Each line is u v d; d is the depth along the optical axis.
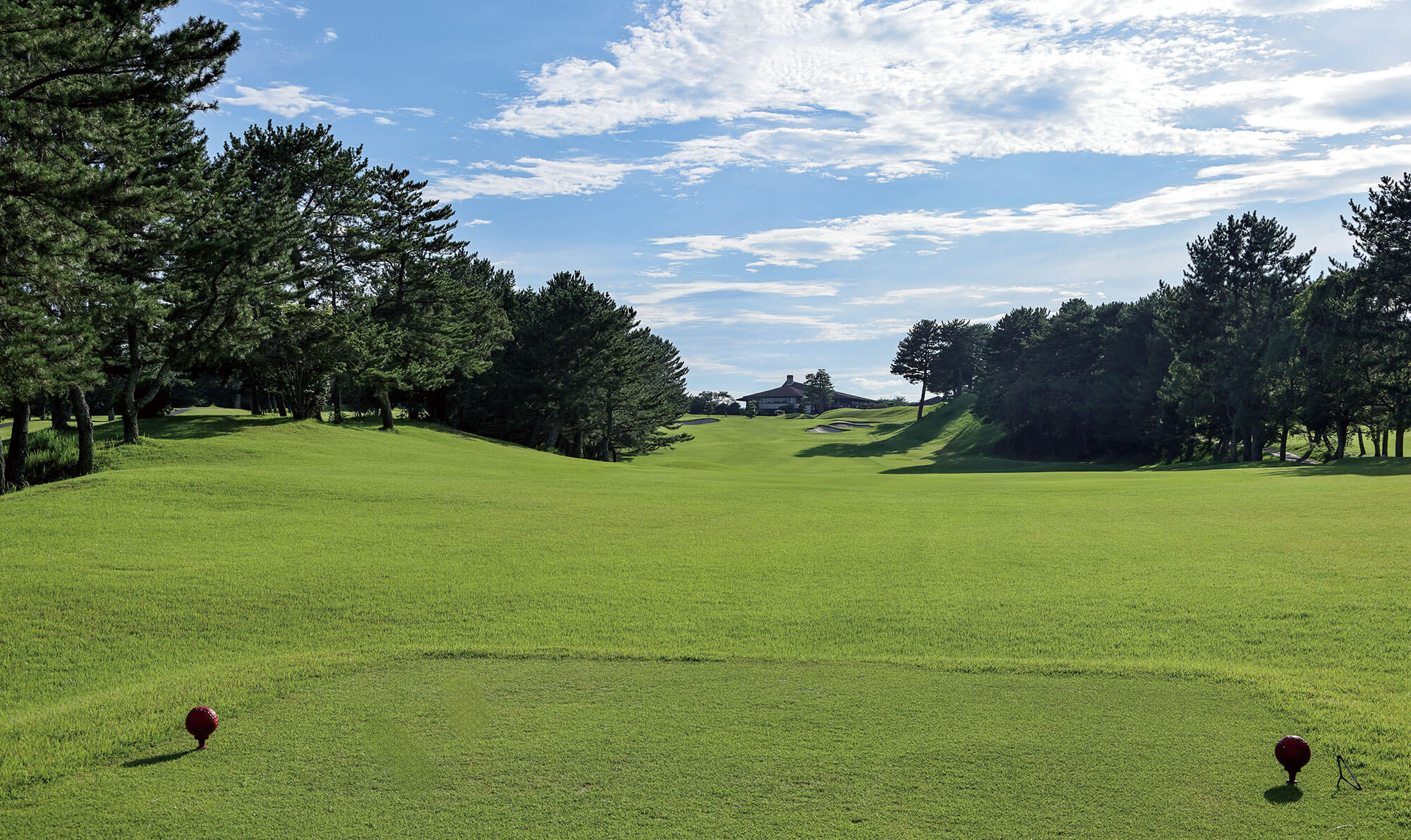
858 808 6.06
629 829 5.76
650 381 91.19
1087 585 14.23
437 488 25.94
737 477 38.59
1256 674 9.14
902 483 35.22
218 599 13.72
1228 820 5.82
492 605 13.43
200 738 7.29
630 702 8.49
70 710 8.52
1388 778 6.40
